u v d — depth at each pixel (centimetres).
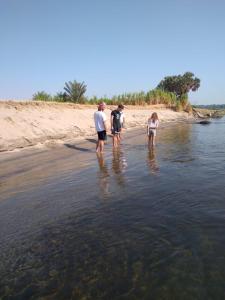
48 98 3067
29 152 1309
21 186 801
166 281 380
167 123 3378
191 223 534
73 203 661
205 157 1149
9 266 426
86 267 418
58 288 377
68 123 1969
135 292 364
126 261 427
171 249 452
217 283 371
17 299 361
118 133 1496
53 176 898
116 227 533
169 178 840
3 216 600
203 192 699
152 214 582
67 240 493
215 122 3541
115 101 3916
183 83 7225
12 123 1550
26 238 505
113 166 1024
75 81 3341
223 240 470
